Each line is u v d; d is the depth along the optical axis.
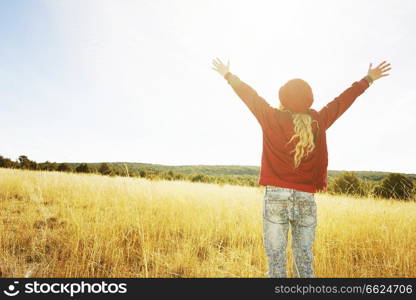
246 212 6.11
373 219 5.20
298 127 2.03
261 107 2.14
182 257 3.59
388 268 3.43
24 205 6.07
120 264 3.45
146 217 5.16
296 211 2.03
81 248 3.69
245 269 3.28
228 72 2.30
